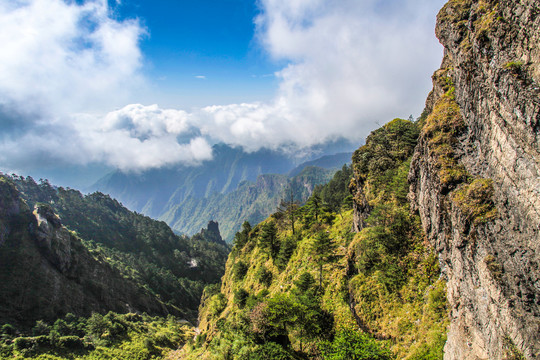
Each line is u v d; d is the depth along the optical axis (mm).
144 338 116688
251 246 97562
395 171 47094
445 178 24734
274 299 41812
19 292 115938
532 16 15086
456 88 27812
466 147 24719
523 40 15906
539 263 14664
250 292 74875
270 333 39969
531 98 14820
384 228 37281
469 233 20328
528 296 15242
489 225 18359
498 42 18062
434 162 27109
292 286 57031
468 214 20266
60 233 142625
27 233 133375
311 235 71062
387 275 33500
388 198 43562
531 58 15398
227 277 106125
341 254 53750
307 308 39750
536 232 14852
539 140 14680
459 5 29219
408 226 36000
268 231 77688
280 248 74625
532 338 14758
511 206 16875
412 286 31281
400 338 28156
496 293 17141
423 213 33438
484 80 20469
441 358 23047
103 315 134750
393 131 53250
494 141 19094
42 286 122875
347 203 80062
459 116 26250
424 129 30719
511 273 16297
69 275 137875
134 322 135625
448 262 25859
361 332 32469
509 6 17047
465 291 21047
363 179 52844
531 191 15172
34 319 113688
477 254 19438
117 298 151750
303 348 39156
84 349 100500
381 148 52406
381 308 32219
